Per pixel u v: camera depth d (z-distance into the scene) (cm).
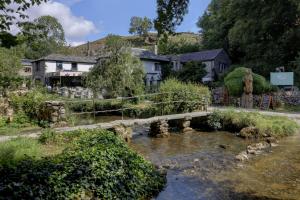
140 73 2627
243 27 4297
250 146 1336
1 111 1420
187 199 766
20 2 440
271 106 2608
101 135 1054
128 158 872
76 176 676
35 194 574
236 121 1759
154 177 880
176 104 1983
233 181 895
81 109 2220
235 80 2873
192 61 4606
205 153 1259
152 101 2153
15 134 1200
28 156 769
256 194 791
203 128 1880
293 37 3894
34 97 1508
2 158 744
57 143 1078
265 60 4212
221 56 5184
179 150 1318
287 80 2945
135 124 1509
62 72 4597
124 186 753
